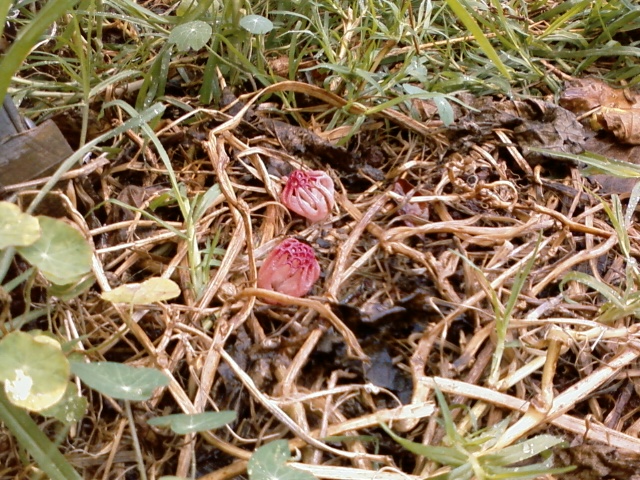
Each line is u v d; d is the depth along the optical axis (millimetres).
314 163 658
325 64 694
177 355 453
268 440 418
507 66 819
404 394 455
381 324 479
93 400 433
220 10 761
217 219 580
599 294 554
